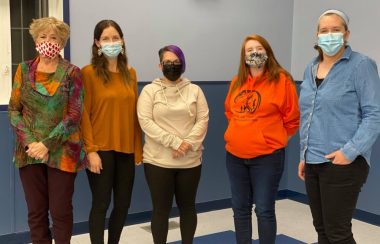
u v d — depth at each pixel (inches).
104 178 104.9
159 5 153.1
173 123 105.7
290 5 183.2
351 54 86.4
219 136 168.6
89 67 104.9
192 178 107.7
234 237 139.5
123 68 106.9
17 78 94.7
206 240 136.6
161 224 107.1
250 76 106.0
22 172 95.1
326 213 87.4
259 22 176.4
